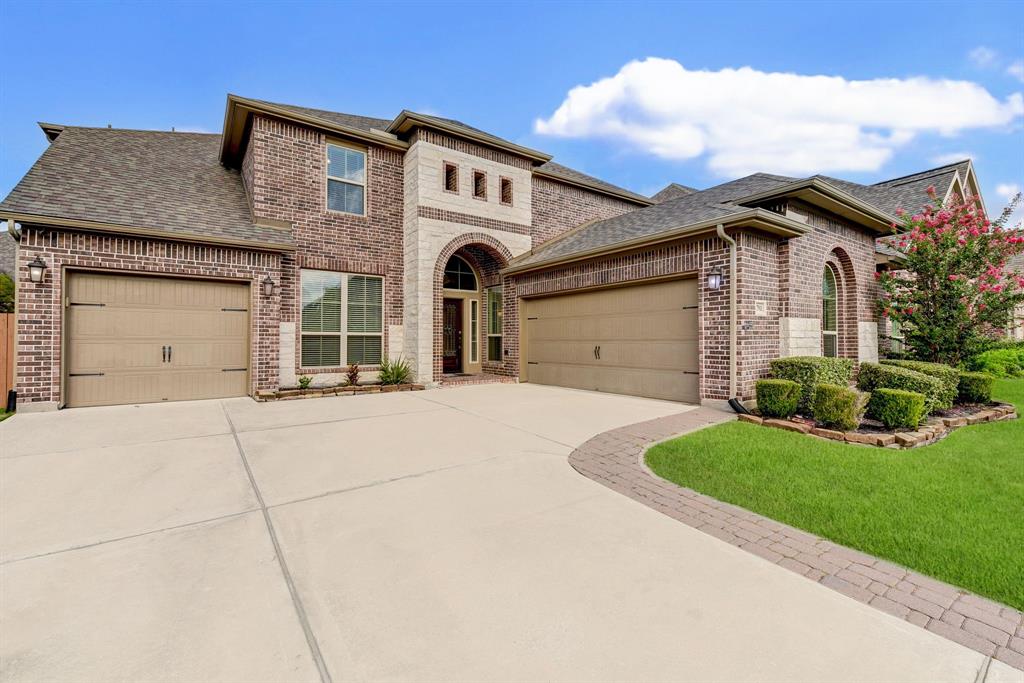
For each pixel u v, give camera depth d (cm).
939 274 981
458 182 1243
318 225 1098
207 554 302
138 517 359
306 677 195
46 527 340
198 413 786
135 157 1117
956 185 1728
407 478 455
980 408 837
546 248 1357
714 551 314
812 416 714
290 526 345
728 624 234
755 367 802
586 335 1102
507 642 218
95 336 836
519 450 556
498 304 1414
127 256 842
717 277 795
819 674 200
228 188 1125
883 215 1014
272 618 235
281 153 1053
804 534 343
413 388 1125
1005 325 1075
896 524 357
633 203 1717
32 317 770
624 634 225
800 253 885
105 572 278
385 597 254
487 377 1324
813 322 913
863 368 809
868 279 1098
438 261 1198
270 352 983
